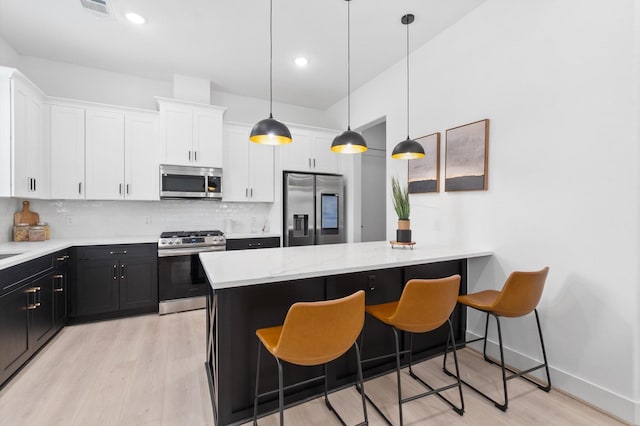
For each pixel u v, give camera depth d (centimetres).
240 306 170
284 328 123
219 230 423
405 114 332
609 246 176
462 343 247
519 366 223
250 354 173
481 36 250
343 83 400
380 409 178
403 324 162
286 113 475
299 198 418
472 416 173
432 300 160
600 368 180
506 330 234
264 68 357
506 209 233
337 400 187
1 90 251
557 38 200
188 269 345
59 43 302
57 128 312
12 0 239
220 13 257
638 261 166
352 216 445
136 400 183
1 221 291
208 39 296
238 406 169
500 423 167
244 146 410
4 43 295
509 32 229
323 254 225
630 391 168
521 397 191
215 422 165
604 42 178
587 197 186
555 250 202
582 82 188
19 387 194
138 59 335
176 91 371
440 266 248
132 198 346
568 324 195
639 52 164
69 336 274
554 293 203
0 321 191
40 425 161
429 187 298
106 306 312
